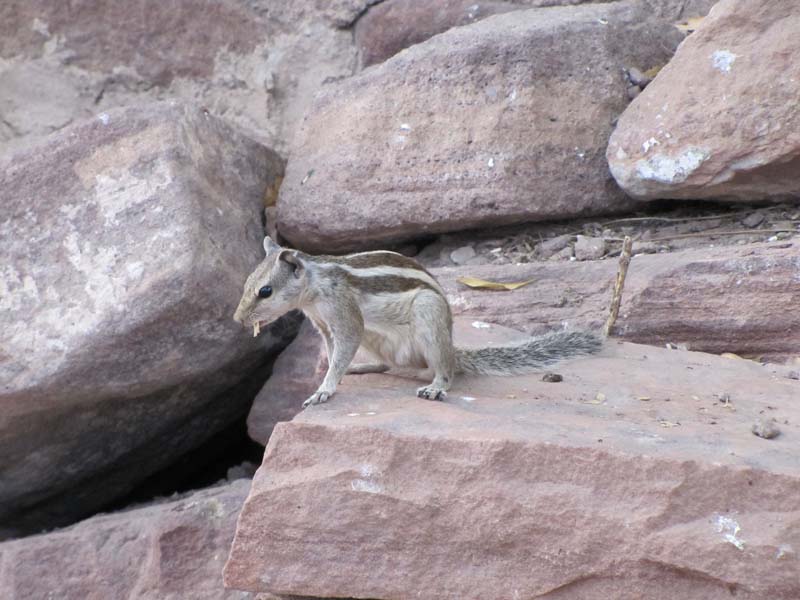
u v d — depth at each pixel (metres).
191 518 10.06
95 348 10.22
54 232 10.82
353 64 14.36
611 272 10.78
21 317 10.46
